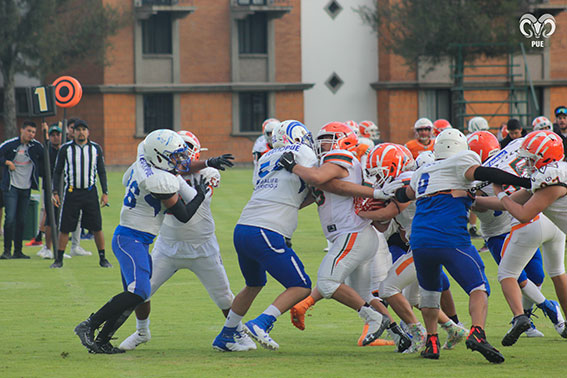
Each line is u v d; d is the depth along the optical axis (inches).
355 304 844.6
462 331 871.7
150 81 4638.3
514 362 797.2
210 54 4724.4
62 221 1524.4
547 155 804.0
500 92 4842.5
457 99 4389.8
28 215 1936.5
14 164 1657.2
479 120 1852.9
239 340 871.7
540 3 4544.8
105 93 4525.1
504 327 1003.3
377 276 892.0
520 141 903.1
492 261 1567.4
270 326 819.4
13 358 819.4
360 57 4990.2
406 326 932.0
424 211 812.0
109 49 4520.2
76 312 1098.1
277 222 826.2
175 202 818.2
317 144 877.2
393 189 833.5
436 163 814.5
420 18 4220.0
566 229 842.2
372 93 5000.0
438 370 758.5
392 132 4859.7
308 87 4805.6
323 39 4948.3
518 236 885.8
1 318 1056.2
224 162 877.8
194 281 1387.8
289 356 836.0
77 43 4284.0
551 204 829.2
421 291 824.9
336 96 4975.4
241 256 847.1
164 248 881.5
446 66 4837.6
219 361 807.1
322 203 850.8
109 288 1295.5
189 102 4702.3
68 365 784.9
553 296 1229.7
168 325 1021.8
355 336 960.3
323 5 4940.9
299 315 836.6
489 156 979.3
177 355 841.5
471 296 798.5
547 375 733.3
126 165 4584.2
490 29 4116.6
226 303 898.7
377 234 861.2
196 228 872.9
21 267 1533.0
